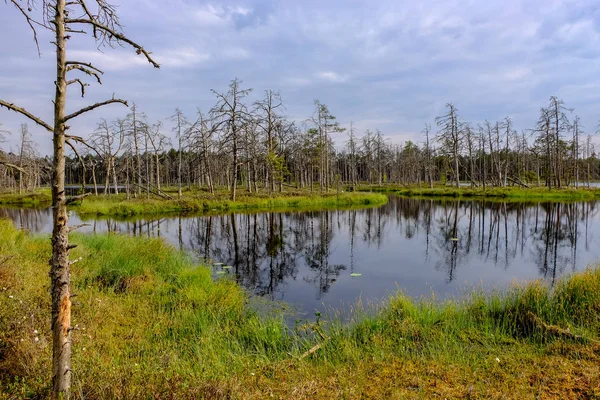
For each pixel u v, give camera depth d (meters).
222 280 8.78
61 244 2.97
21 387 3.32
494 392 3.65
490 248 14.51
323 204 30.86
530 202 31.94
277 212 26.27
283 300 8.15
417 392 3.71
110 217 23.23
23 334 4.04
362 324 5.90
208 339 5.09
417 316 6.08
